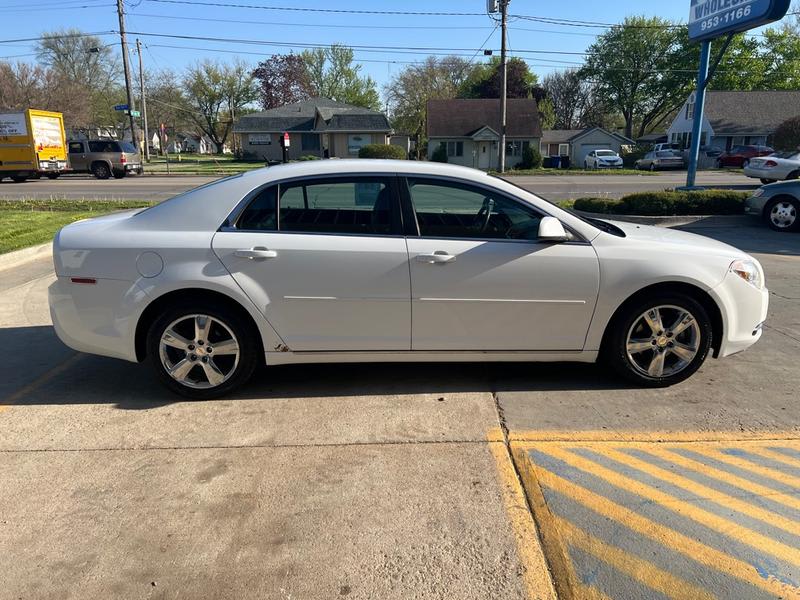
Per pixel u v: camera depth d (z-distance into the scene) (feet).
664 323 13.52
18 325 18.85
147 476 10.23
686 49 201.67
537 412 12.59
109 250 12.58
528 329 13.08
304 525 8.90
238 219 12.81
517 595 7.54
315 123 169.27
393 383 14.15
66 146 98.12
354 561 8.15
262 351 13.35
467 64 228.22
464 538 8.58
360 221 12.88
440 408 12.80
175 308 12.74
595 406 12.87
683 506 9.25
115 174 100.07
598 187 74.79
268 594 7.59
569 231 12.98
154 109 230.48
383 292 12.66
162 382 13.15
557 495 9.57
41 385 14.15
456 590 7.63
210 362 13.08
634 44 215.51
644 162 138.72
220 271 12.48
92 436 11.63
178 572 7.97
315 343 12.95
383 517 9.07
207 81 229.04
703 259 13.21
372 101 250.37
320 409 12.78
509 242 12.82
